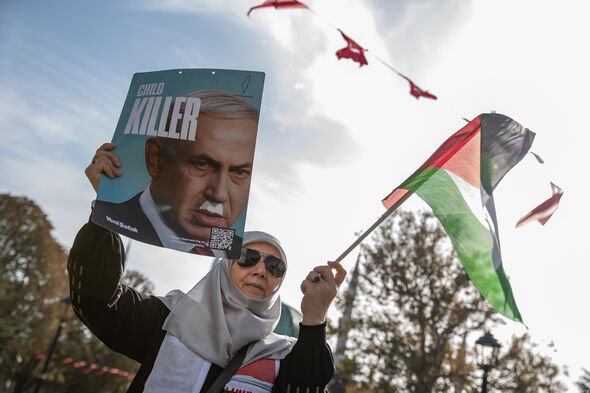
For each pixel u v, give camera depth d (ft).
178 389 10.13
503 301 10.77
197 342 10.44
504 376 66.69
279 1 13.80
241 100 10.85
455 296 68.64
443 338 67.82
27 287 122.31
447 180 11.97
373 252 70.95
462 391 67.00
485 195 11.44
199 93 10.93
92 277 10.30
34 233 122.21
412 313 68.59
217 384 10.07
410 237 70.64
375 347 68.64
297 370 10.01
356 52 14.01
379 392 67.97
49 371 141.18
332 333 69.92
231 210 10.47
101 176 10.69
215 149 10.68
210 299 10.77
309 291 10.42
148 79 11.21
